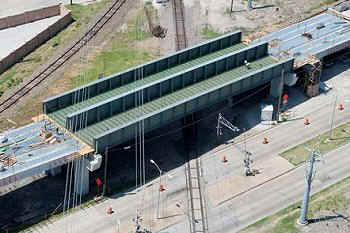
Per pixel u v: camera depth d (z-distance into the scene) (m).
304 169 120.69
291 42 144.62
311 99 139.25
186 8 172.62
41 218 109.94
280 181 118.31
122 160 122.44
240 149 125.81
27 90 140.62
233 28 163.38
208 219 110.50
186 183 117.94
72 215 110.69
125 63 149.62
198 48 136.38
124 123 118.00
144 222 109.44
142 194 115.38
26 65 149.88
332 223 108.75
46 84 142.88
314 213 110.69
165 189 116.50
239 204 113.44
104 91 126.31
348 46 145.88
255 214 111.44
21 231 107.25
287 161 122.69
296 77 135.88
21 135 116.00
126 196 114.81
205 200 114.31
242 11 171.00
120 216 110.75
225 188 116.81
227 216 111.06
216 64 130.88
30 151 112.00
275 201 114.00
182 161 122.94
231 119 133.38
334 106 137.25
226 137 128.88
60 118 119.81
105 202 113.50
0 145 113.44
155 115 118.06
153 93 124.31
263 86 139.50
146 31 162.62
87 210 111.81
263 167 121.31
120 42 158.38
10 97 138.25
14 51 150.25
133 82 129.00
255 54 136.75
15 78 144.88
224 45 140.62
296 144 127.00
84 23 166.62
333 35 147.88
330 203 112.81
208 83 129.25
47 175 118.69
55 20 169.00
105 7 173.88
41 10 168.25
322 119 133.50
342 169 120.56
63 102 122.31
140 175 119.38
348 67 149.50
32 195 114.50
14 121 131.38
